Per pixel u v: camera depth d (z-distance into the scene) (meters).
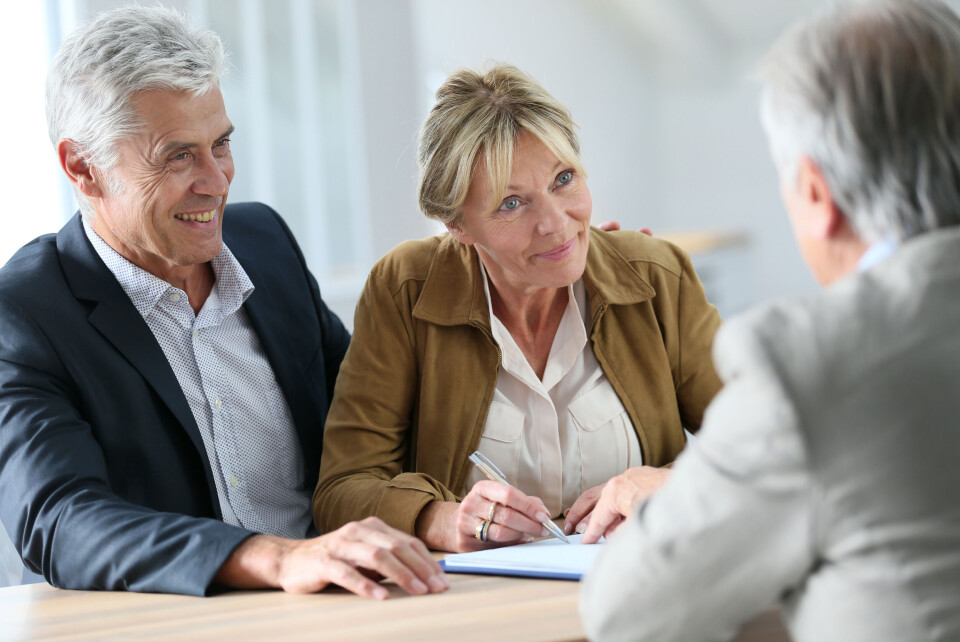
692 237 7.14
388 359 1.68
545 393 1.63
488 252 1.58
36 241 1.67
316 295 1.92
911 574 0.71
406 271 1.72
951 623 0.70
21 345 1.47
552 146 1.48
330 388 1.90
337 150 3.89
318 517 1.57
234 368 1.72
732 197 9.55
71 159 1.56
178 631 1.06
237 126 3.59
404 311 1.69
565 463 1.64
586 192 1.55
